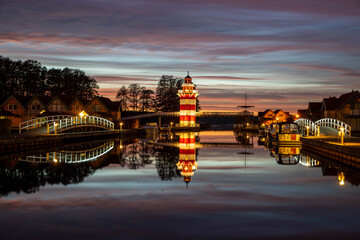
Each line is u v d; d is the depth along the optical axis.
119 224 17.06
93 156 42.38
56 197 21.89
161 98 145.88
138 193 22.95
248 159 40.12
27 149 45.62
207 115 133.38
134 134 87.69
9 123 56.88
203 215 18.39
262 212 18.91
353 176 28.83
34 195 22.36
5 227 16.64
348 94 84.19
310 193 22.97
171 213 18.72
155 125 93.44
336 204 20.42
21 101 83.69
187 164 36.12
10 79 105.81
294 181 26.86
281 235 15.76
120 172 31.03
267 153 46.69
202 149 52.56
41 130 58.94
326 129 64.19
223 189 24.12
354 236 15.62
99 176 29.03
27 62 109.94
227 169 32.75
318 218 17.94
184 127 115.44
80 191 23.47
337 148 36.31
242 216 18.22
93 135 66.06
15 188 24.33
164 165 35.47
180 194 22.69
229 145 60.12
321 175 29.25
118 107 93.62
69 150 48.91
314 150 46.31
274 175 29.34
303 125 68.62
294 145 54.56
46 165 34.62
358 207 19.80
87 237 15.53
